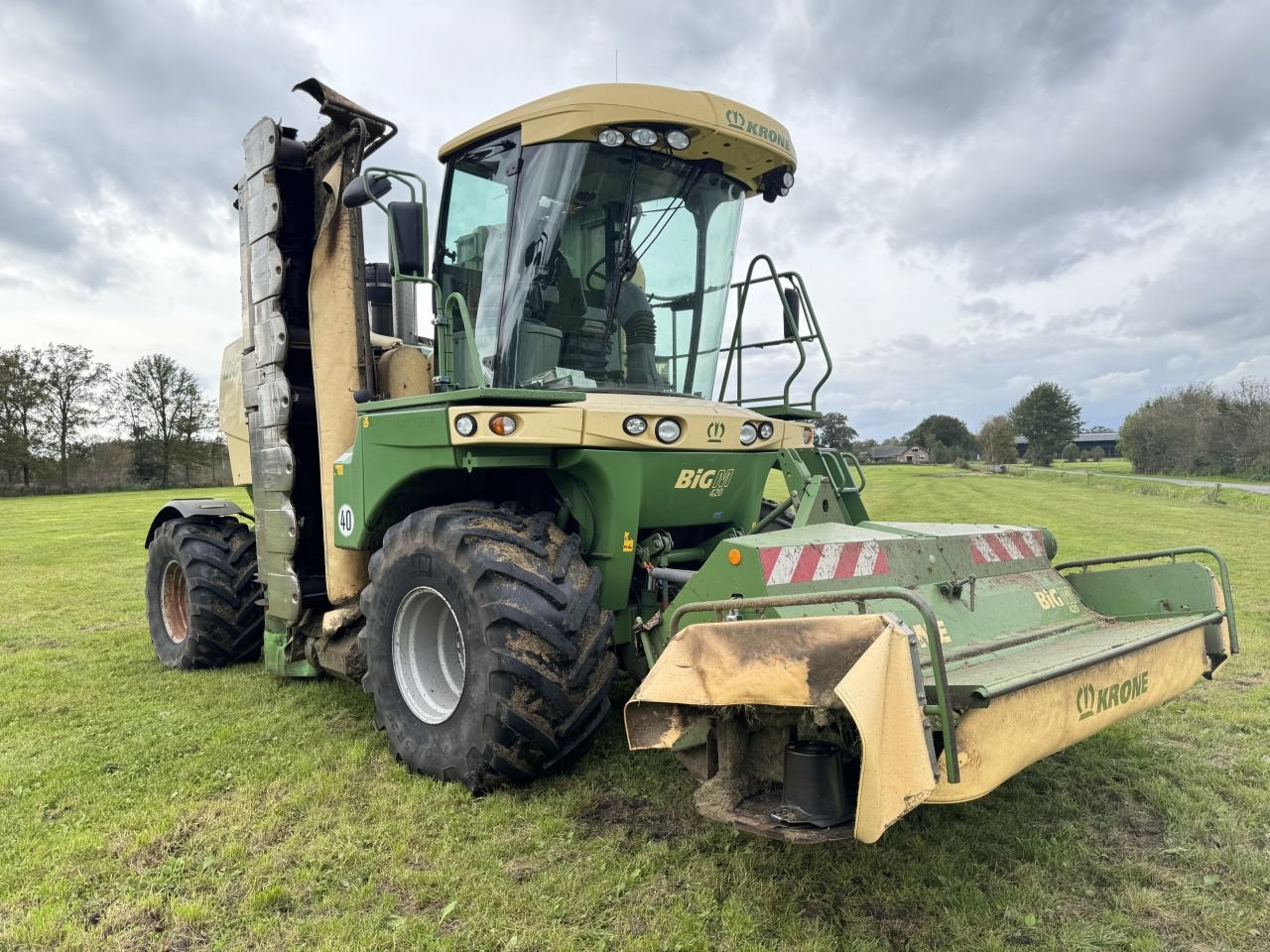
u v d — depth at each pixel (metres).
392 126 4.63
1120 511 22.66
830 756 2.63
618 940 2.62
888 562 3.48
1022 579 4.01
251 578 6.04
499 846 3.20
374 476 4.22
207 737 4.54
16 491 55.12
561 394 3.59
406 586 3.93
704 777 2.99
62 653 6.80
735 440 4.19
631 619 4.10
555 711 3.49
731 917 2.71
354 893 2.90
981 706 2.46
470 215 4.40
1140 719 4.64
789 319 4.87
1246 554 12.20
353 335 4.70
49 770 4.07
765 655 2.59
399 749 3.99
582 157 4.07
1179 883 2.94
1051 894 2.86
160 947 2.62
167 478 60.75
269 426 5.01
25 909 2.84
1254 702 4.94
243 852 3.21
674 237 4.51
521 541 3.62
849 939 2.59
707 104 4.12
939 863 3.04
